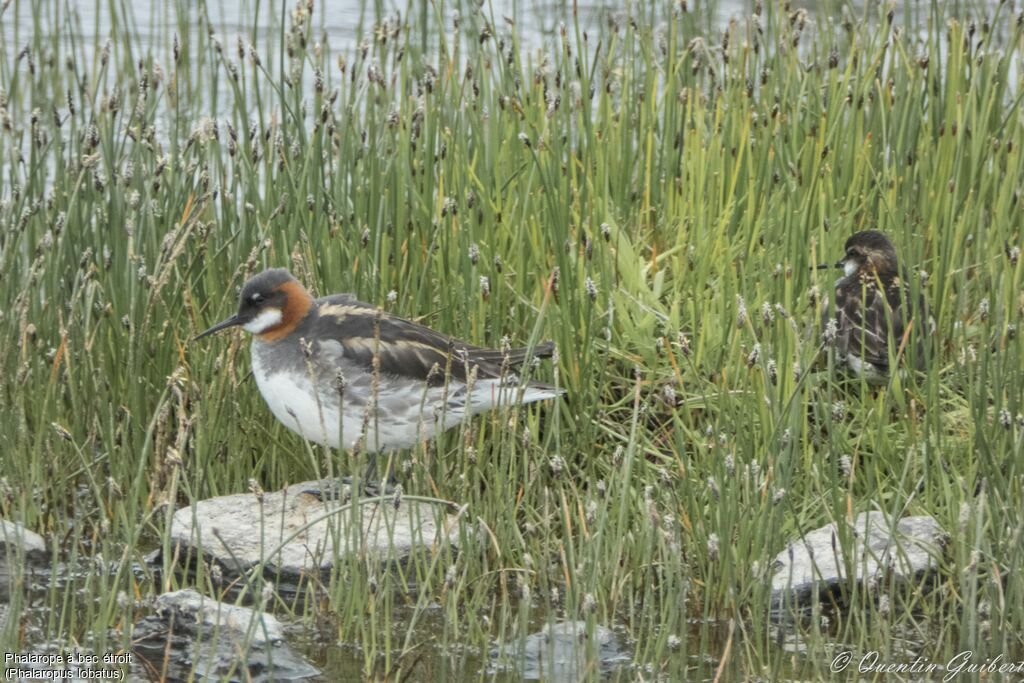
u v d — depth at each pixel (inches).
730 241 579.2
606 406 509.0
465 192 561.3
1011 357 487.5
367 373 448.5
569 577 399.9
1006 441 456.4
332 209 543.8
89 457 483.8
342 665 394.0
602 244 522.3
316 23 965.8
